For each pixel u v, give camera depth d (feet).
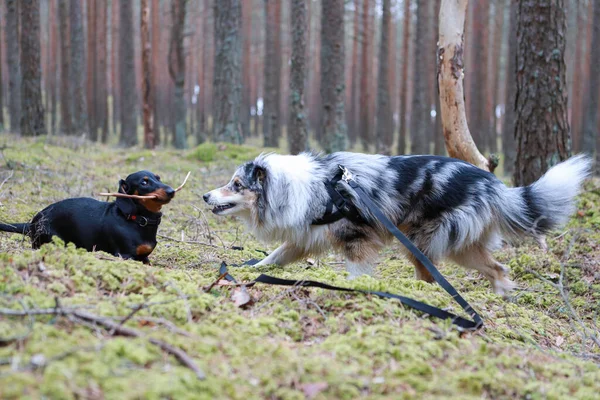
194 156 39.65
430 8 81.61
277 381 8.35
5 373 7.13
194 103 126.82
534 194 16.21
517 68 24.09
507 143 61.46
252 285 12.85
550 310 15.97
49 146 39.14
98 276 11.43
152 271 12.21
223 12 51.72
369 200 14.30
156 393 7.32
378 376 8.92
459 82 20.74
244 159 38.91
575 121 79.25
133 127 67.41
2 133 50.03
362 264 15.28
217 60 52.42
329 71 46.09
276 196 15.26
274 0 81.30
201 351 8.86
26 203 21.86
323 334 10.71
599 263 18.67
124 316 9.68
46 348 7.80
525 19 23.43
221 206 15.70
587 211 22.43
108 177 30.89
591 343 13.39
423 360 9.70
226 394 7.86
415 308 11.92
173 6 65.72
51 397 6.84
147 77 53.88
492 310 14.35
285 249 16.35
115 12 104.83
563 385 9.59
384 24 68.23
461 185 15.55
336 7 45.50
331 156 16.03
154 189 13.48
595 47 59.52
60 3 68.54
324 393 8.16
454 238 15.55
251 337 9.95
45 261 11.51
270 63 79.25
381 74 69.05
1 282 10.00
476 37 70.49
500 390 9.03
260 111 131.54
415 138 65.16
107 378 7.48
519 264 18.98
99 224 13.52
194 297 11.06
